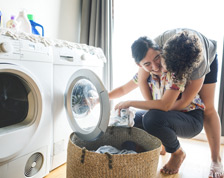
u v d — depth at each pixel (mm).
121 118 1229
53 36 1915
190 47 1036
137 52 1069
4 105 1044
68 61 1301
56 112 1245
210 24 1860
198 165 1402
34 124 1098
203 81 1173
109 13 2074
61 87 1264
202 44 1093
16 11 1563
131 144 1267
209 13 1854
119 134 1283
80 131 1153
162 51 1085
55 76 1220
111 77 2109
